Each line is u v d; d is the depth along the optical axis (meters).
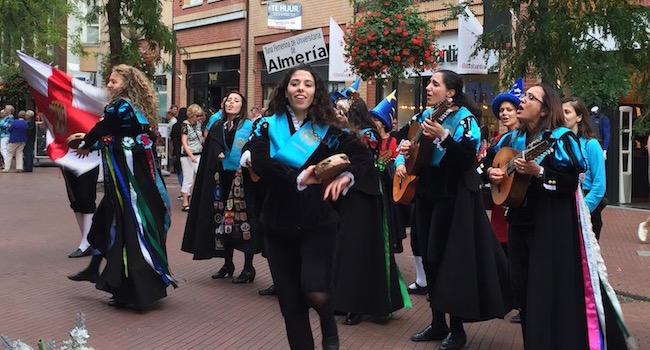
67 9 20.11
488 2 10.73
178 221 11.84
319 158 3.93
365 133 5.76
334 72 15.42
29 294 6.71
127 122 6.15
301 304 4.02
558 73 8.12
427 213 5.30
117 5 15.66
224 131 7.39
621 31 7.79
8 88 25.62
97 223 6.41
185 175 13.09
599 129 12.86
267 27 21.22
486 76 15.36
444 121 5.13
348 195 5.77
